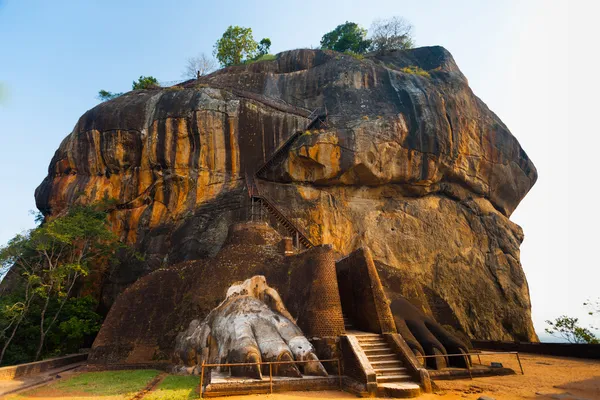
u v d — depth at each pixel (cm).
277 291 1472
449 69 3572
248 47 4638
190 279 1700
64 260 2270
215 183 2695
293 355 1141
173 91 3027
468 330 2627
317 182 2781
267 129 2877
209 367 1234
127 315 1648
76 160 2897
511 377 1227
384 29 4403
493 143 3247
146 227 2648
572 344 1752
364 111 3003
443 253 2836
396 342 1143
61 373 1464
